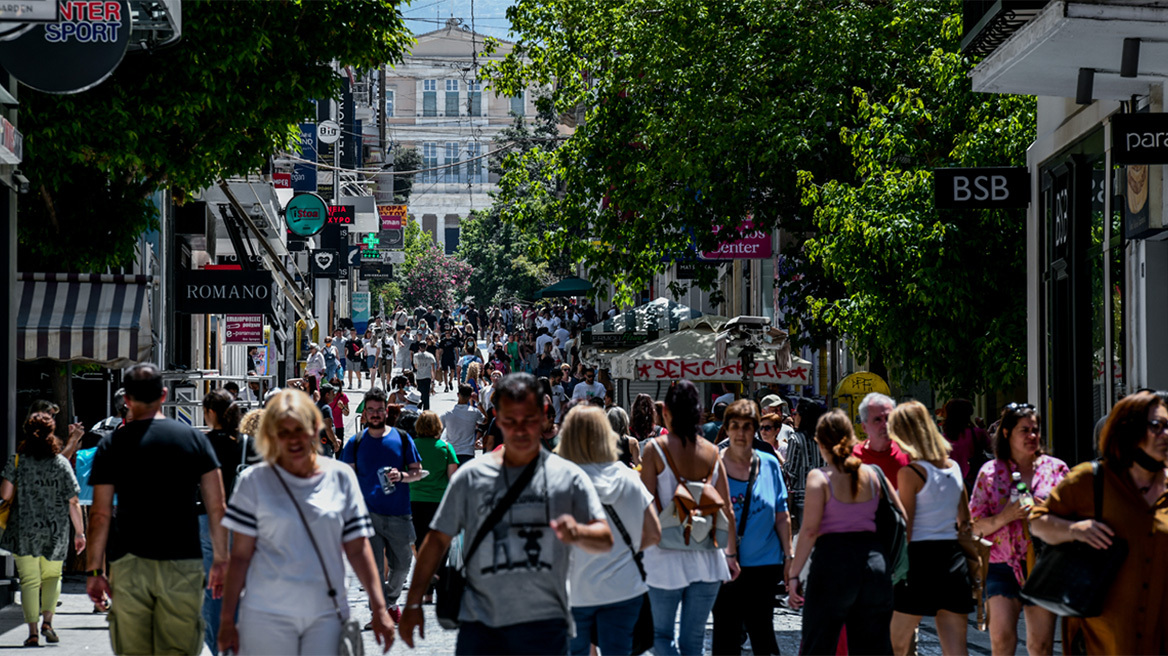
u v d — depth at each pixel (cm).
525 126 19025
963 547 1784
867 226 3750
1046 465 1834
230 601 1318
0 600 2830
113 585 1567
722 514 1741
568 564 1283
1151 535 1421
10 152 2623
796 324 4969
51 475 2350
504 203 5619
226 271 5047
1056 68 2508
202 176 3497
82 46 2416
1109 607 1425
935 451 1783
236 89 3469
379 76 16062
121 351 3191
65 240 3447
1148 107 2578
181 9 3183
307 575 1322
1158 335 2572
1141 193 2497
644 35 4822
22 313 3195
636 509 1560
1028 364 3394
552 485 1263
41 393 3631
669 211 5044
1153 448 1416
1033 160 3309
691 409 1773
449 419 3731
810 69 4528
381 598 1354
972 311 3759
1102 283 2873
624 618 1563
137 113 3278
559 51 5300
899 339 3822
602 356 5175
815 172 4659
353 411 8212
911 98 4019
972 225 3784
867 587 1627
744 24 4734
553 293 9188
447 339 10081
